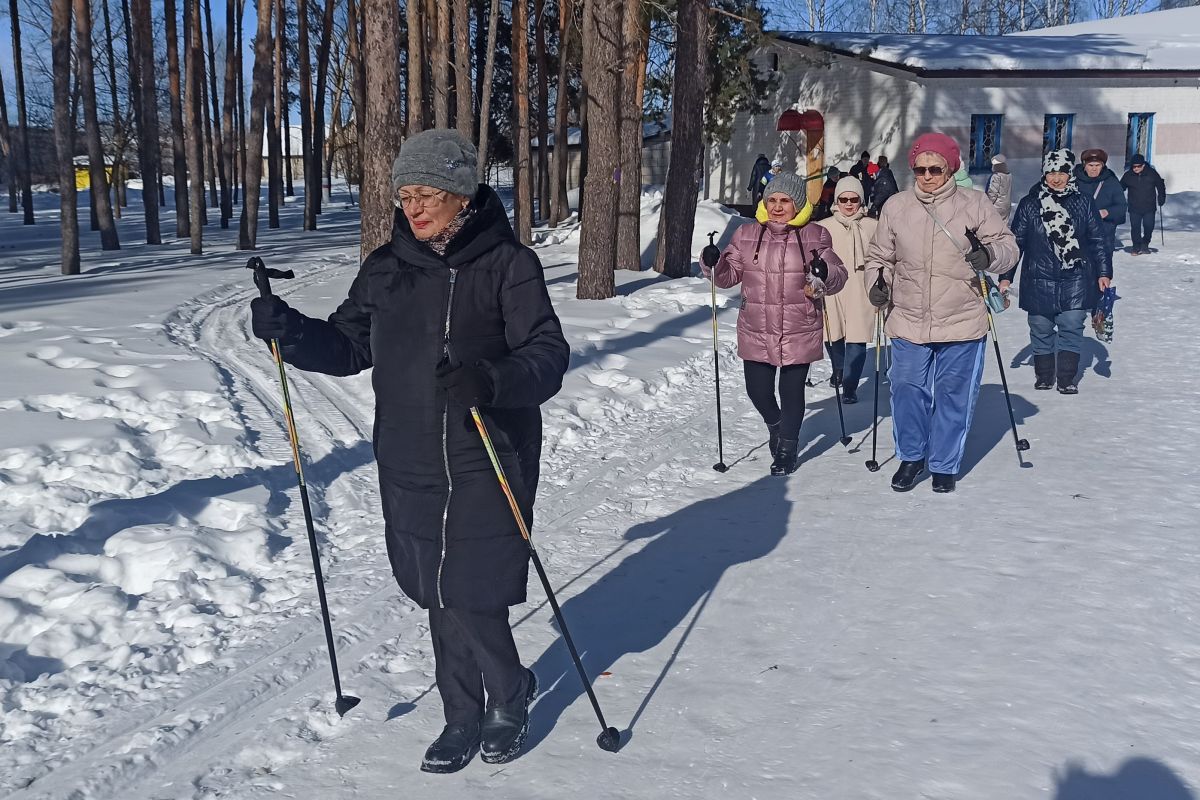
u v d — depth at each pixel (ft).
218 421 23.52
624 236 53.72
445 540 9.82
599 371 30.04
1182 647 12.50
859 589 14.73
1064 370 27.02
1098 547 15.96
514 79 84.02
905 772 9.92
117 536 16.10
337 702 11.05
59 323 35.99
